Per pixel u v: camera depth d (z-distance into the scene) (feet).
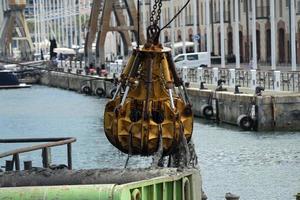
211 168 220.84
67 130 336.90
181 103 123.34
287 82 323.78
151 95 121.49
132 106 122.52
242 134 294.66
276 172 210.59
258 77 341.00
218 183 197.77
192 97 362.33
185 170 82.94
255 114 305.94
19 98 540.11
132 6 557.74
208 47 476.54
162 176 78.59
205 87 369.30
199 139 282.56
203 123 335.67
